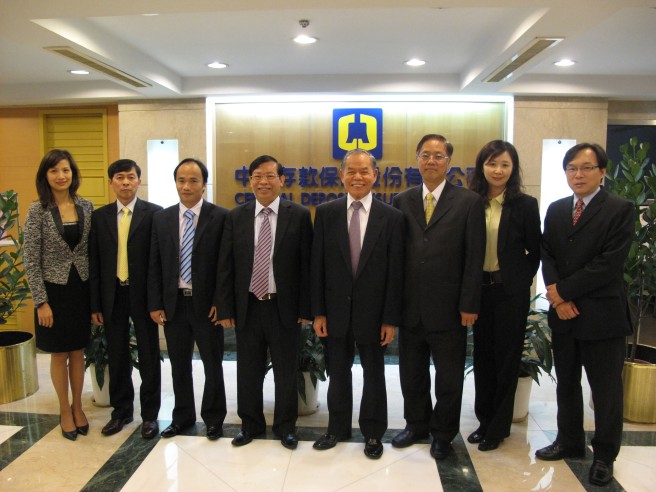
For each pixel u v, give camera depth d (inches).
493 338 104.2
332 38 142.0
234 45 148.3
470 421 120.0
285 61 165.8
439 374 99.3
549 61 163.5
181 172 104.9
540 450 102.2
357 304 97.6
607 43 144.5
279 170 102.9
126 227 109.8
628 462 100.5
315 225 101.1
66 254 107.3
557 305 94.1
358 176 97.0
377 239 96.9
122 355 113.3
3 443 108.7
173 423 112.2
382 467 98.0
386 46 149.3
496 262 101.3
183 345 108.6
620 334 90.7
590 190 93.4
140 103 195.0
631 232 90.3
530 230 101.7
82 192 207.5
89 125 205.3
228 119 196.4
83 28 126.9
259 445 106.6
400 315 98.9
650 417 118.3
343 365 103.2
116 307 110.4
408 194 102.3
